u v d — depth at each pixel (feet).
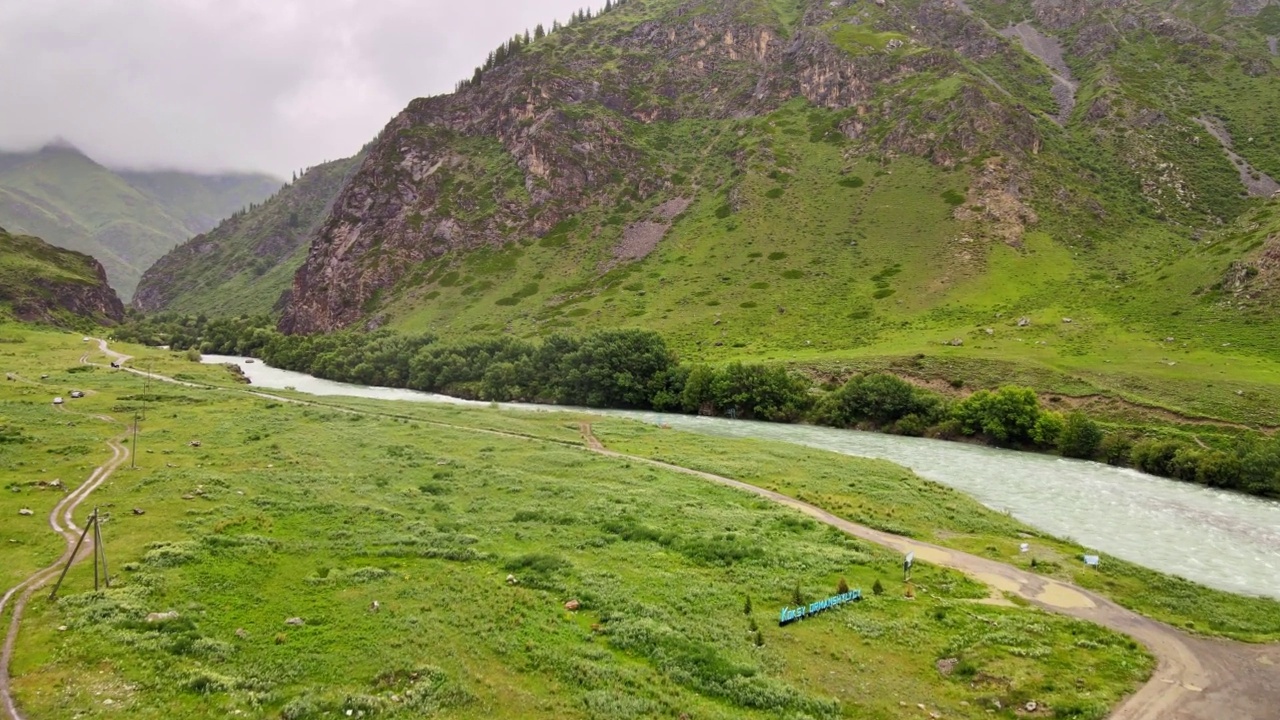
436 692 74.84
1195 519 182.29
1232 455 219.00
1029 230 513.86
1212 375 278.87
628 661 86.94
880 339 407.64
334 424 250.98
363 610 94.89
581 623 97.04
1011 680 86.63
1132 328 344.49
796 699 79.10
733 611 103.60
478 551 122.72
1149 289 380.78
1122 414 271.28
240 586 100.27
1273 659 97.96
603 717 72.74
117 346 496.64
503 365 426.51
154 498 138.82
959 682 87.40
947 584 121.70
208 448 194.29
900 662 91.56
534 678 80.38
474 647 86.28
